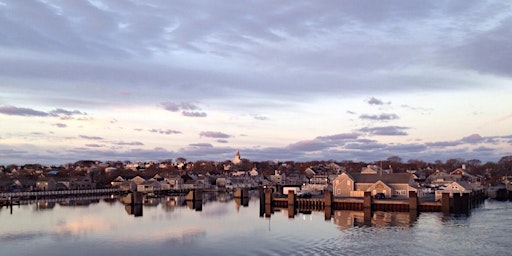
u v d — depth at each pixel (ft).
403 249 201.16
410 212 343.26
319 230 253.24
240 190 540.52
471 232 241.96
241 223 286.46
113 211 368.07
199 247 213.66
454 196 342.85
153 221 299.99
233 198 534.78
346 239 224.33
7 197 477.77
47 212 361.71
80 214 345.31
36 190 582.76
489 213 332.80
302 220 298.56
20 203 451.94
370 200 358.64
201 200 490.90
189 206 417.28
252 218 313.32
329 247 206.80
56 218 319.47
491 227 259.19
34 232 257.34
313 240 223.10
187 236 240.53
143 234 247.91
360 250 200.13
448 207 340.59
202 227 270.46
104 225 281.95
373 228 258.57
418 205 349.82
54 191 538.47
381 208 359.05
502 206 392.47
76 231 259.80
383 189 414.00
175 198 528.63
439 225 268.82
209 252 203.31
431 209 346.95
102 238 237.66
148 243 223.92
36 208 399.24
